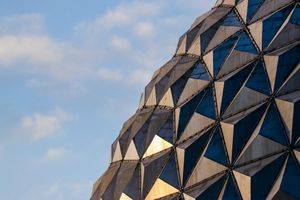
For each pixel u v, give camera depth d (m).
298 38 44.31
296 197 40.41
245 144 43.34
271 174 41.62
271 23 45.94
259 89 44.09
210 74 47.38
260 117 43.44
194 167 45.03
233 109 44.81
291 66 43.62
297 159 41.38
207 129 45.50
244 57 45.94
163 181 45.97
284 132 42.22
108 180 51.25
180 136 46.72
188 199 44.28
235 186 42.72
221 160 43.84
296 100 42.19
